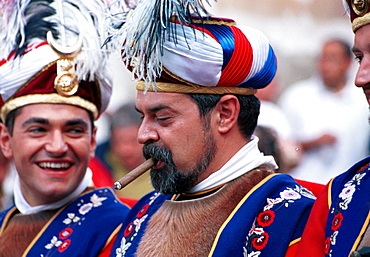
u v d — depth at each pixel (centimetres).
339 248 528
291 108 1251
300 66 1370
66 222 771
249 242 590
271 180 624
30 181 771
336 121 1240
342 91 1264
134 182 1112
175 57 603
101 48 770
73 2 784
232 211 614
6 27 771
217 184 629
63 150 758
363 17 527
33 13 774
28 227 782
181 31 604
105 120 1234
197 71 605
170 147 613
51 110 757
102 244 740
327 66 1262
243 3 1399
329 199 562
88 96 775
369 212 523
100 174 1145
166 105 612
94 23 778
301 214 591
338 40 1281
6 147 805
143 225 666
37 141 760
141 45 605
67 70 761
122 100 1310
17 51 761
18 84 761
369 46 525
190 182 623
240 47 618
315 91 1267
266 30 1400
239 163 630
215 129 623
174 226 630
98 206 780
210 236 609
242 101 634
